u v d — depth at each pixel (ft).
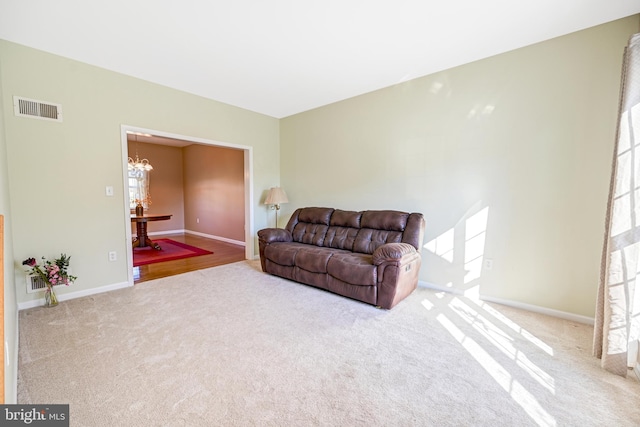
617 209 5.55
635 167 5.37
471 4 6.50
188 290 10.28
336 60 9.31
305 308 8.74
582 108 7.64
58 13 6.82
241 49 8.60
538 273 8.50
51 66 8.73
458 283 10.03
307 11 6.78
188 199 25.20
